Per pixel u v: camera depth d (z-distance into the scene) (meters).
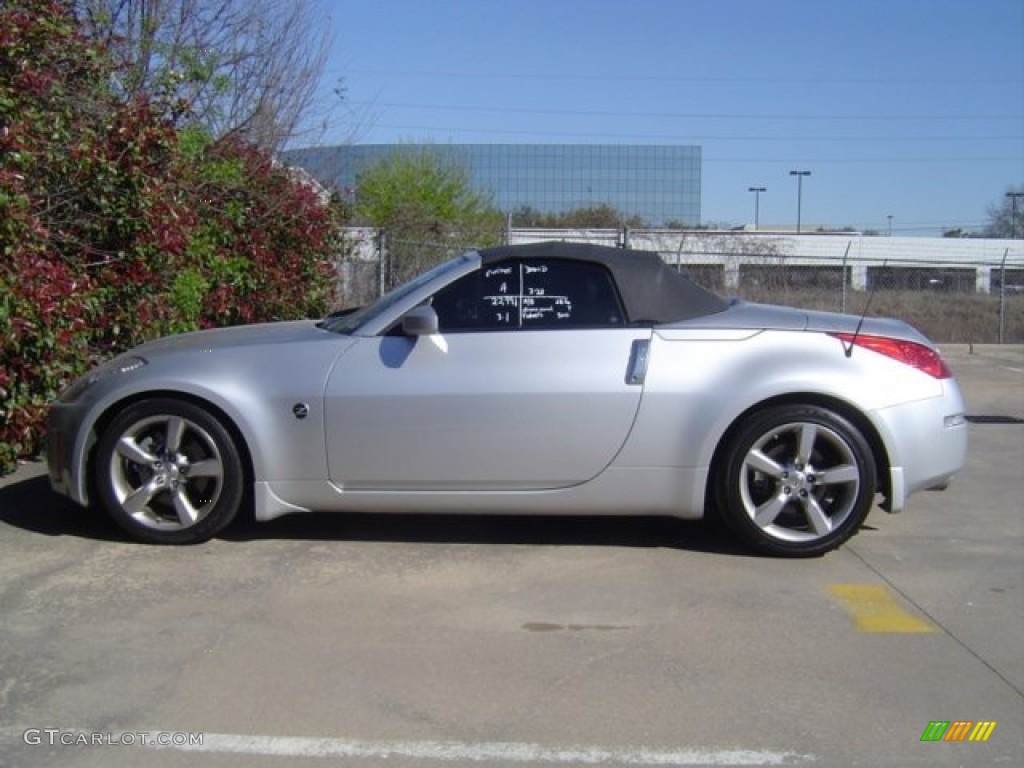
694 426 5.43
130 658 4.19
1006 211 74.94
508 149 95.19
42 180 7.07
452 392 5.41
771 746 3.56
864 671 4.16
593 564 5.43
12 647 4.29
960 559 5.60
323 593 4.94
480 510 5.56
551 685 4.00
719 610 4.79
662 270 5.72
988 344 18.45
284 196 11.41
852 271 27.02
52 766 3.39
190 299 8.88
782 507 5.47
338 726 3.66
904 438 5.47
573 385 5.41
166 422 5.51
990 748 3.56
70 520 6.02
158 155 7.83
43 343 6.49
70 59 7.55
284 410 5.46
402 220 18.97
